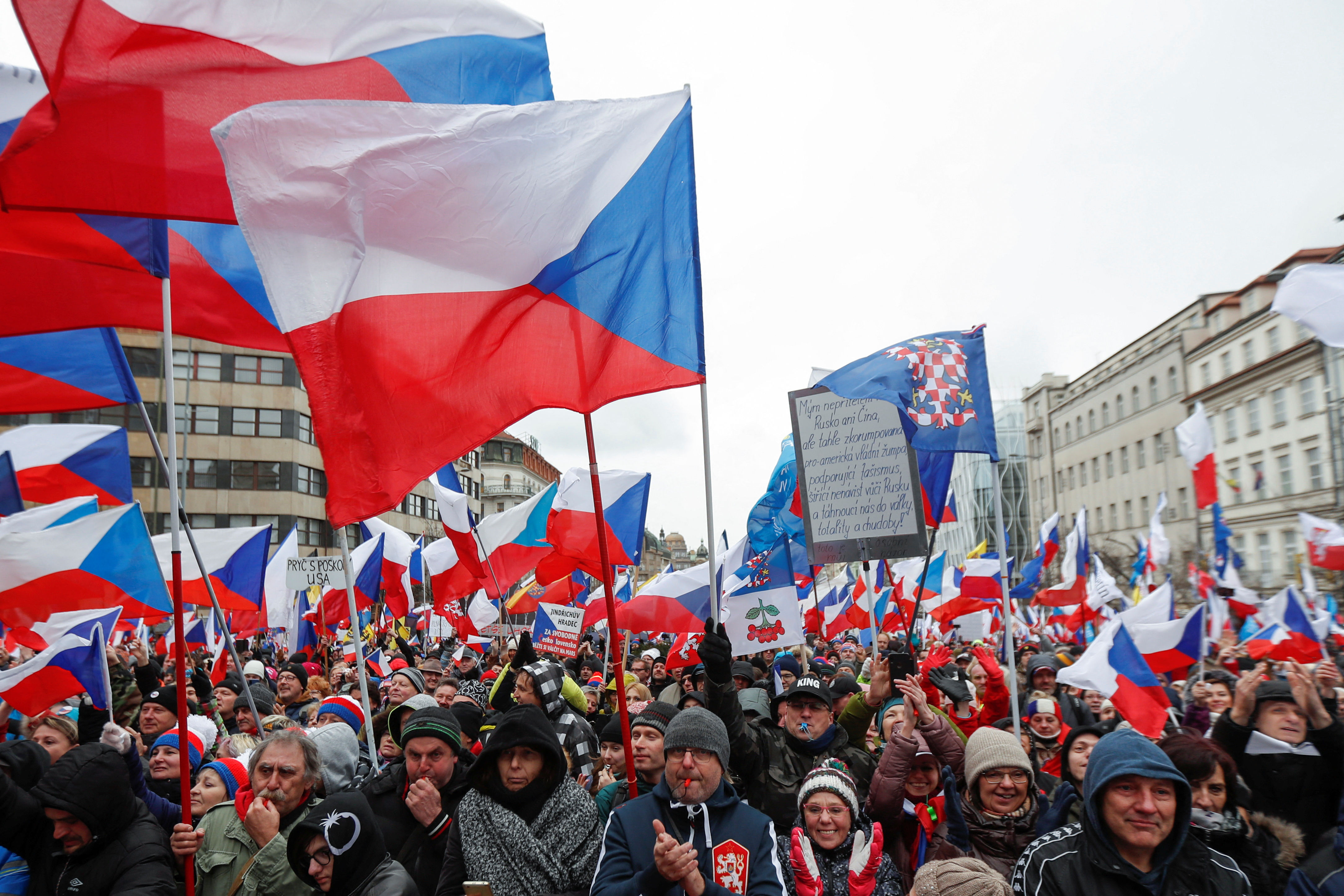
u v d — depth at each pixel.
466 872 3.73
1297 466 37.31
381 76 4.15
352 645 16.72
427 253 3.93
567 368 4.21
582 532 9.52
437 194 3.93
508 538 11.41
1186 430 12.10
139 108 3.61
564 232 4.25
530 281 4.17
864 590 15.36
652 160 4.52
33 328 4.57
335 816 3.39
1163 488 49.50
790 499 8.94
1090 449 59.16
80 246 4.04
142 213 3.59
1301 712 4.48
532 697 5.53
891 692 5.45
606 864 3.38
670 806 3.46
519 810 3.72
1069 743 4.57
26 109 4.57
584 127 4.37
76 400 5.27
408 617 22.39
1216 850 3.60
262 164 3.54
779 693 8.32
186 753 3.69
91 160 3.54
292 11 3.93
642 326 4.38
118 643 9.76
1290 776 4.42
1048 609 19.16
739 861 3.34
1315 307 5.90
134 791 4.29
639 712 7.33
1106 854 3.04
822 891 3.72
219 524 40.47
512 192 4.13
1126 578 46.88
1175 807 3.01
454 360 3.97
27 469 6.85
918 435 6.35
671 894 3.20
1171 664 7.47
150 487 37.47
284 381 42.38
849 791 3.94
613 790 4.81
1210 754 3.90
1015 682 5.77
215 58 3.76
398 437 3.82
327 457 3.67
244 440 41.28
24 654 9.34
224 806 4.36
